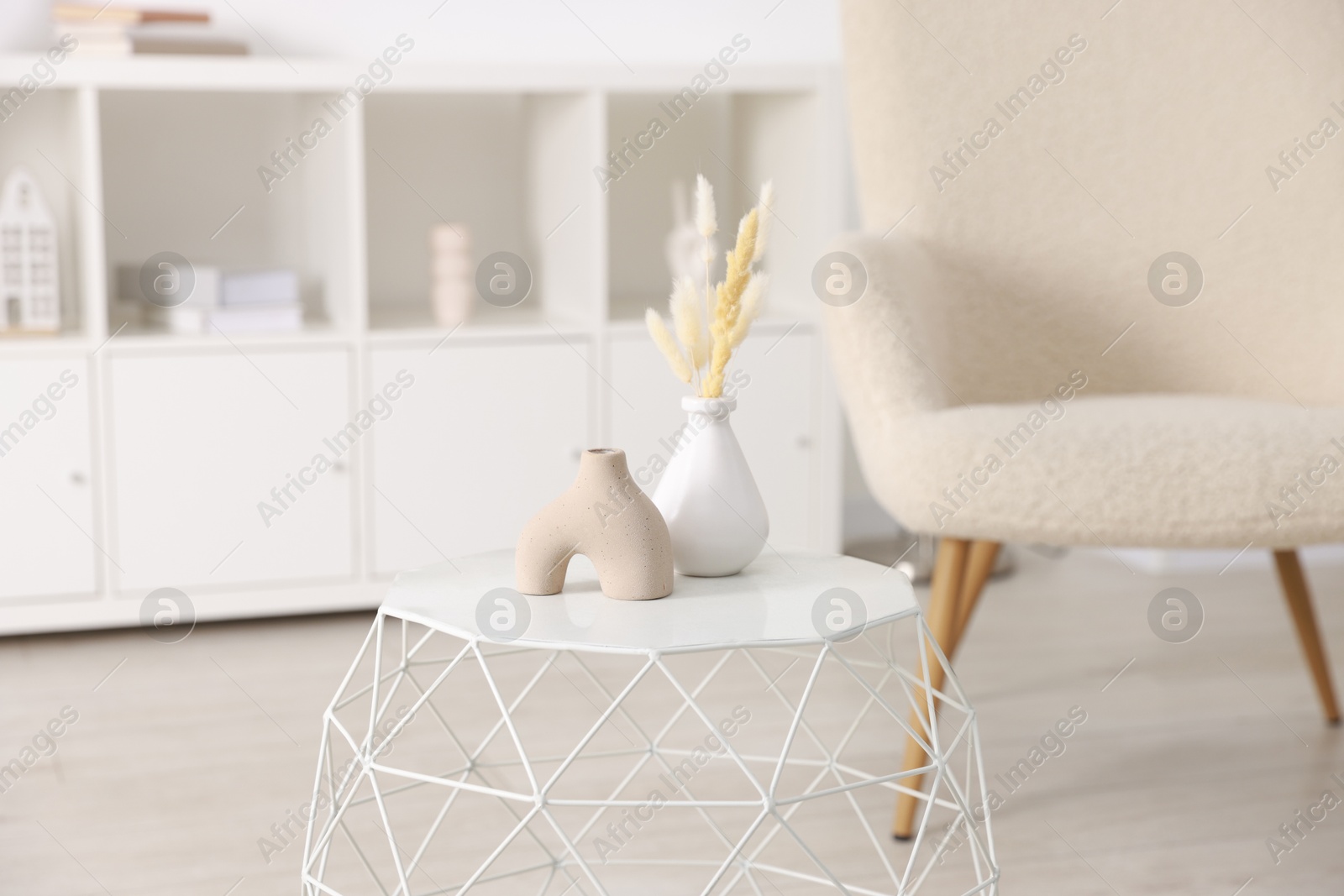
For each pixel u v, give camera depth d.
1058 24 1.74
